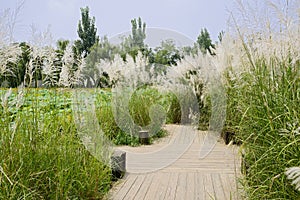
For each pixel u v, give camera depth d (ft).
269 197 6.86
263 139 7.92
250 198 7.43
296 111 7.11
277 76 8.41
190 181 11.07
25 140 7.47
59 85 9.29
